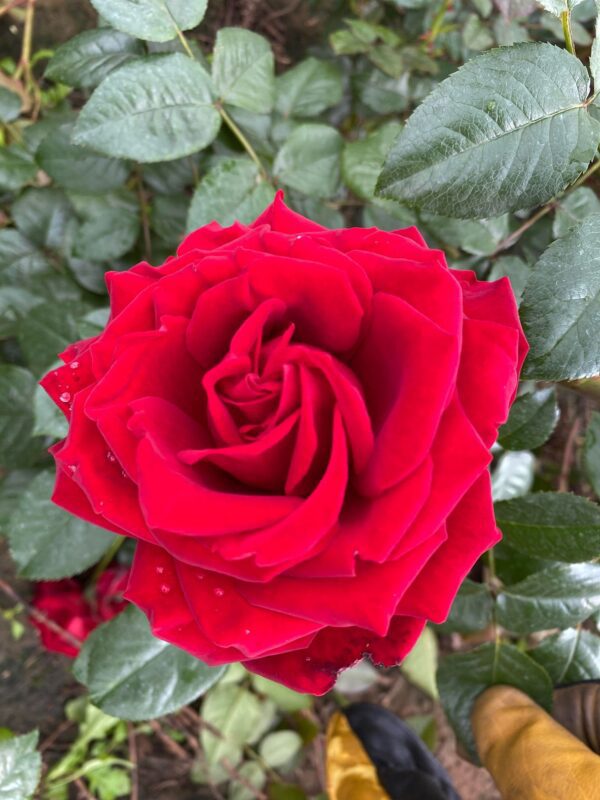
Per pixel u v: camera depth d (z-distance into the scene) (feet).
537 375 0.59
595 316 0.58
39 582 1.42
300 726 1.66
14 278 1.21
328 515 0.45
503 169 0.58
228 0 1.47
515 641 1.28
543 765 0.76
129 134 0.80
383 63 1.18
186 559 0.47
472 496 0.53
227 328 0.52
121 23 0.77
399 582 0.48
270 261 0.48
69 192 1.12
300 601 0.48
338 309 0.50
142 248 1.22
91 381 0.57
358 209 1.29
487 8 1.13
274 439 0.45
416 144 0.58
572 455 1.39
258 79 0.88
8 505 1.21
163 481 0.45
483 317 0.56
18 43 1.51
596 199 0.96
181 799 1.75
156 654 0.86
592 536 0.80
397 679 1.76
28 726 1.68
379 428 0.50
